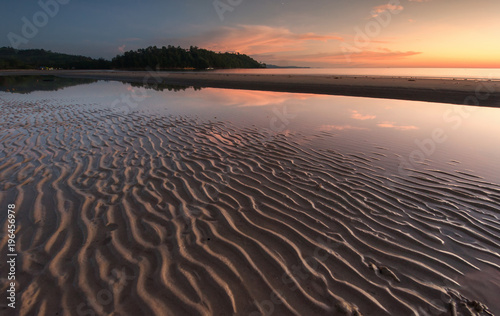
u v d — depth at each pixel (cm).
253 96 1448
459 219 297
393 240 263
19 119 790
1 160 455
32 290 195
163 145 561
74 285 200
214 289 203
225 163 466
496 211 311
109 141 582
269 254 241
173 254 238
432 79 2502
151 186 370
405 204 329
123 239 255
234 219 296
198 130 689
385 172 426
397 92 1472
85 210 303
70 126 713
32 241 248
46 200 323
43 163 446
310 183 390
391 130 686
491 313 184
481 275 219
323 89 1741
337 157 496
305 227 283
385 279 215
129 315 179
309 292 202
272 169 442
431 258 238
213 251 244
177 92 1681
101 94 1531
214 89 1911
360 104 1131
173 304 189
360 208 321
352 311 187
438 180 394
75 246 243
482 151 514
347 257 240
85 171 416
